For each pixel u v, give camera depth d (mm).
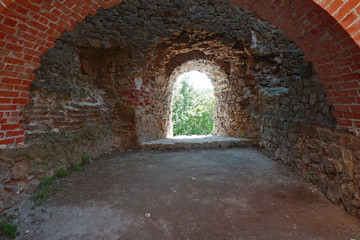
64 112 3893
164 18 5684
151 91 6449
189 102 18938
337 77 2336
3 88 2363
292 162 4020
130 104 5668
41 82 3455
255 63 6551
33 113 3217
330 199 2764
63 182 3354
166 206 2656
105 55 5520
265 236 2064
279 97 5016
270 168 4191
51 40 2395
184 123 18297
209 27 5812
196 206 2650
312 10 1932
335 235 2070
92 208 2600
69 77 4242
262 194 2990
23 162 2855
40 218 2363
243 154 5379
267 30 6355
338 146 2650
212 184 3369
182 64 7094
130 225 2252
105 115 5418
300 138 3705
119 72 5617
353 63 2055
